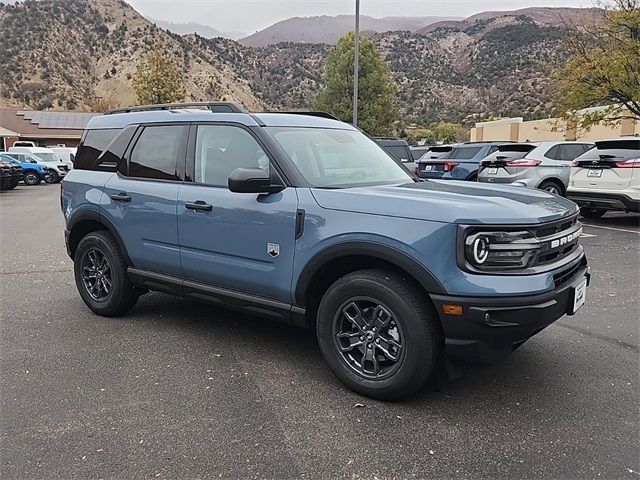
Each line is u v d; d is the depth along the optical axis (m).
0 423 3.20
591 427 3.13
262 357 4.20
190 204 4.25
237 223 3.96
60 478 2.68
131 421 3.22
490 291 3.01
